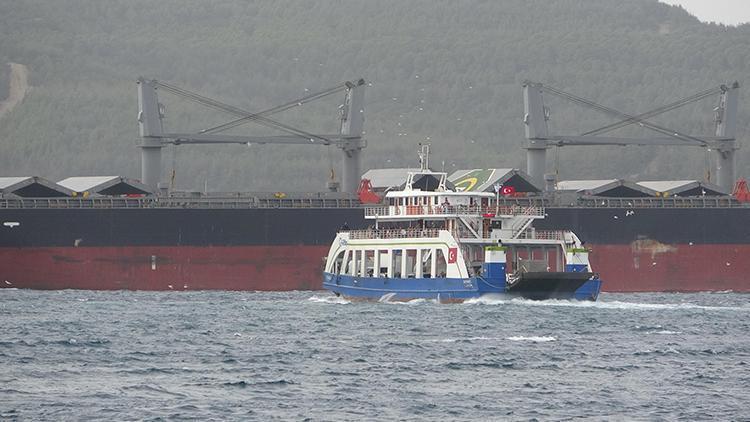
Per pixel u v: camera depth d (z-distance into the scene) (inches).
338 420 7322.8
